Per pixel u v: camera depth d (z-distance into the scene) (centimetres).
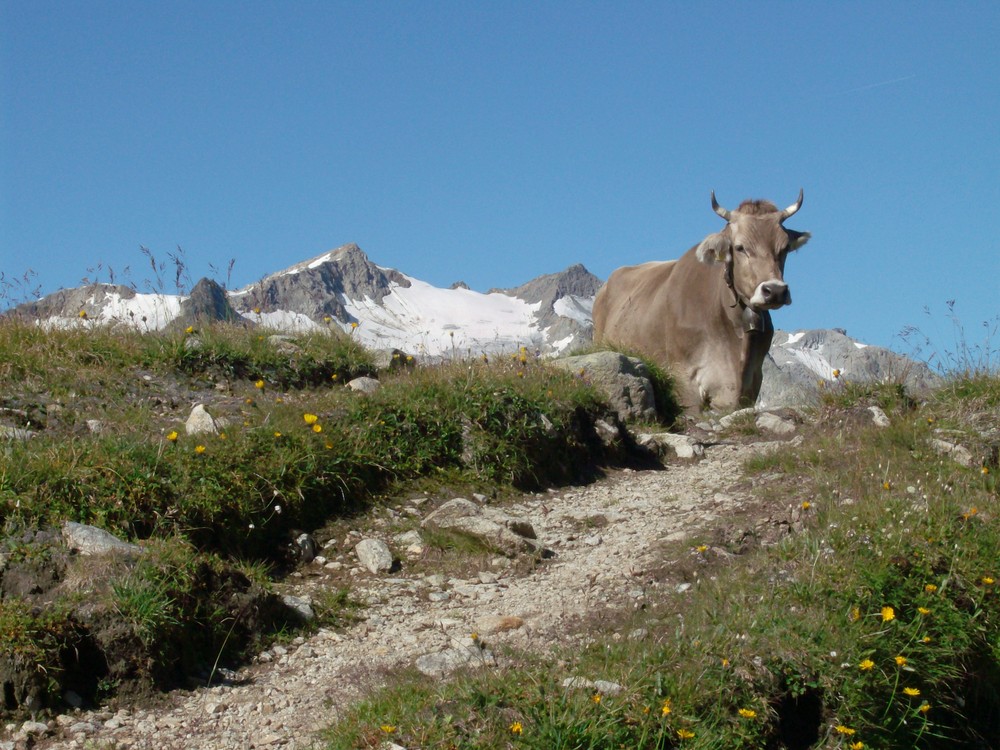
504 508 873
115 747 489
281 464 766
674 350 1487
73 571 569
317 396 977
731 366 1429
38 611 535
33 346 965
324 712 526
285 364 1058
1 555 564
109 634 539
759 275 1349
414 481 866
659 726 495
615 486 962
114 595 553
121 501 649
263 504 735
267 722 519
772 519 776
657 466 1051
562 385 1049
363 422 880
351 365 1103
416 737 472
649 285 1627
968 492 801
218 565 620
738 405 1419
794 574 645
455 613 664
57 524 605
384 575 727
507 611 665
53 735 497
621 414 1170
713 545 743
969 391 1066
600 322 1816
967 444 924
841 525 705
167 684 550
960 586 668
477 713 488
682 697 516
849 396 1117
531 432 948
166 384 959
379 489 839
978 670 646
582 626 623
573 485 962
